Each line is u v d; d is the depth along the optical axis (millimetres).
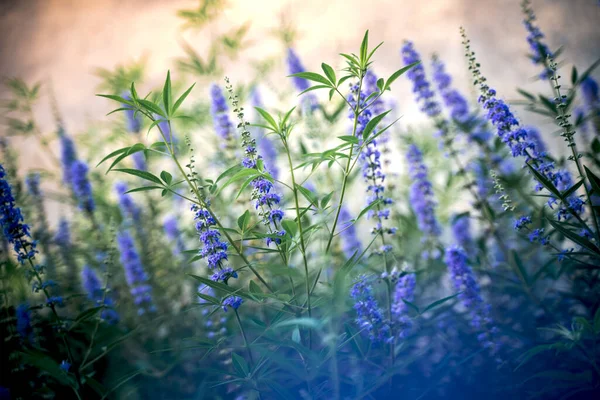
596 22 2682
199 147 2291
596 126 2121
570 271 1951
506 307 2043
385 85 1711
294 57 2209
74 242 2264
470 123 2074
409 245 2121
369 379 1858
